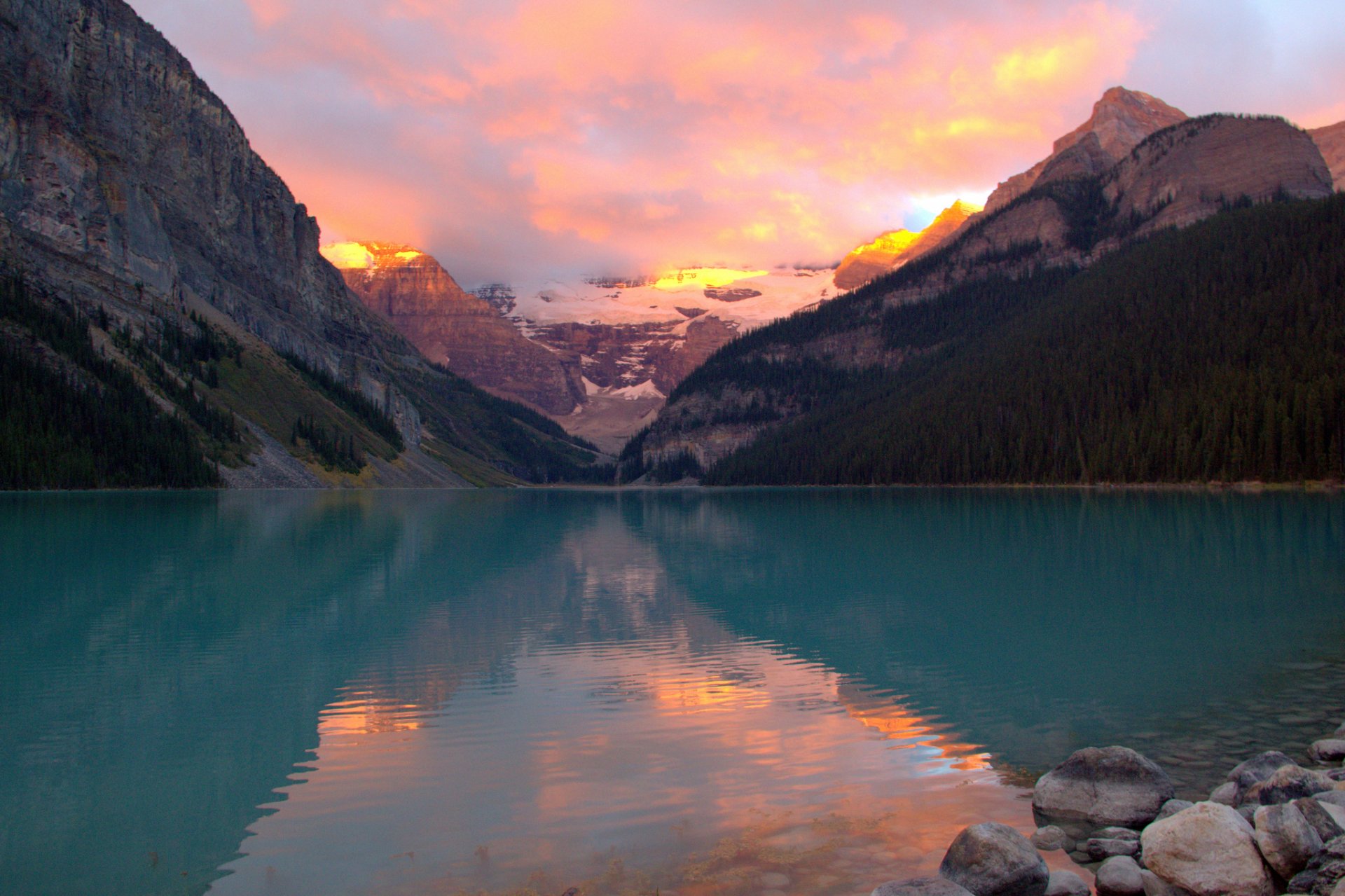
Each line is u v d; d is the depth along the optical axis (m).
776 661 23.47
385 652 24.84
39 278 146.12
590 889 10.78
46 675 22.08
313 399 193.00
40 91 180.75
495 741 16.80
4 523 69.38
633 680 21.50
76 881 11.19
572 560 50.16
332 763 15.62
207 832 12.59
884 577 40.59
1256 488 106.69
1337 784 12.12
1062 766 13.84
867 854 11.73
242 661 23.75
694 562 48.84
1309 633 26.09
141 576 40.56
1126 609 30.72
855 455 193.12
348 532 68.19
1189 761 15.04
